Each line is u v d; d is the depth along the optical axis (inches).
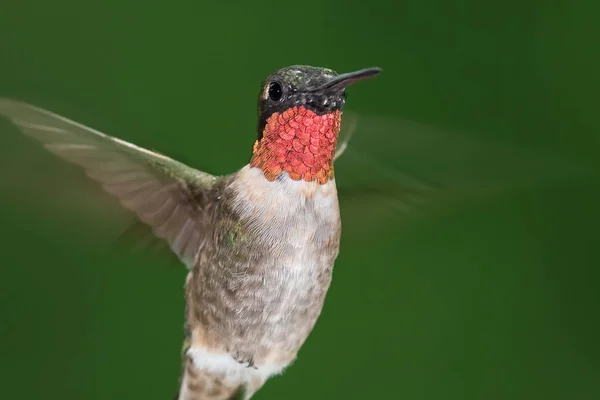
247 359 49.4
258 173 49.2
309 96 49.1
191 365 49.5
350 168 50.3
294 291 49.2
